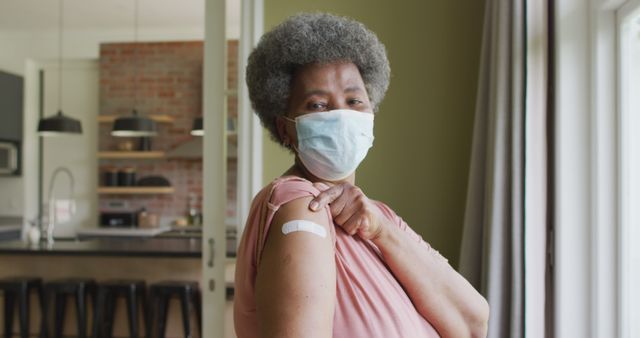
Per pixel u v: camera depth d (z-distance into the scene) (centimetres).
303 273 64
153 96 685
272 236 69
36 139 711
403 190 240
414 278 86
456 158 239
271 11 244
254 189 238
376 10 243
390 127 242
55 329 423
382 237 82
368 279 75
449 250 238
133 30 696
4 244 451
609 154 177
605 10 176
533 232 178
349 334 70
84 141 710
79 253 410
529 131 178
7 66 705
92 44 701
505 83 182
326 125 82
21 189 702
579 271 183
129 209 688
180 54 684
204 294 243
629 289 174
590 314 182
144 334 426
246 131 238
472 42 239
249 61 90
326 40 82
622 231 173
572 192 183
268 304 64
